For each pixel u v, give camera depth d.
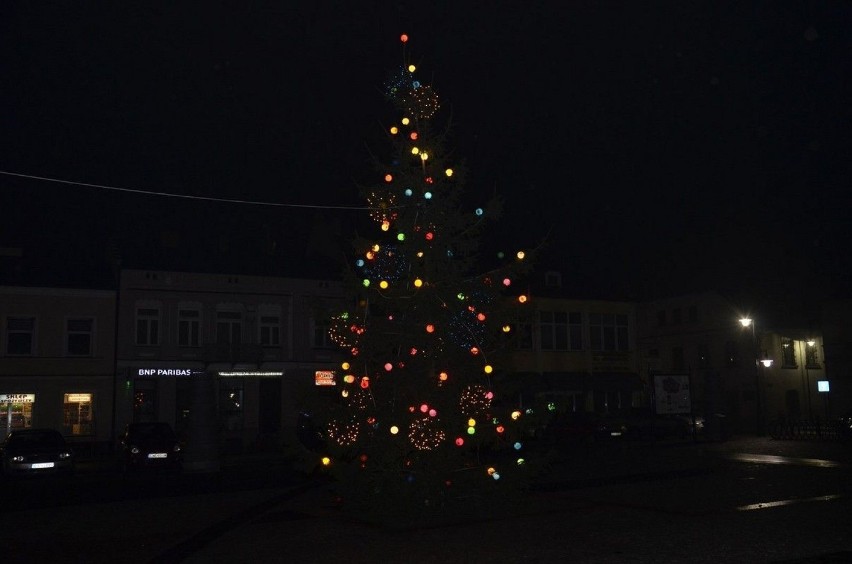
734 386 48.03
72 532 11.51
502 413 12.18
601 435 34.81
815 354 51.16
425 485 11.55
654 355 53.12
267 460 29.67
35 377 35.69
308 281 40.88
